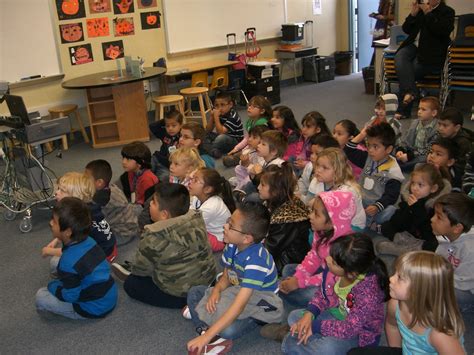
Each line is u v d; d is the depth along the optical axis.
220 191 2.67
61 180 2.54
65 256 2.07
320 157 2.46
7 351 2.04
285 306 2.18
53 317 2.26
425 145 3.62
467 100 5.64
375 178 2.86
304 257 2.32
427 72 5.43
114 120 5.20
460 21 5.23
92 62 5.60
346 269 1.62
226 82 6.46
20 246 3.01
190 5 6.37
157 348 1.99
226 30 6.90
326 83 7.95
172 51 6.31
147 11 5.94
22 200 3.25
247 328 1.99
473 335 1.92
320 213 2.00
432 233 2.43
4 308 2.36
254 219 1.83
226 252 1.99
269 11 7.43
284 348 1.80
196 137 3.59
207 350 1.86
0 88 3.35
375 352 1.58
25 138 3.14
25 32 5.02
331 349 1.69
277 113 3.77
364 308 1.64
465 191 2.72
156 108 5.68
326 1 8.30
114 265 2.50
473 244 1.93
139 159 3.24
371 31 7.79
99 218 2.55
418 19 5.30
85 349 2.01
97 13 5.52
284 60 7.89
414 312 1.37
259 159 3.37
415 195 2.48
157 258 2.10
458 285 1.94
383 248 2.54
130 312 2.24
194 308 2.04
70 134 5.48
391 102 3.87
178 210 2.21
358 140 3.45
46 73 5.25
